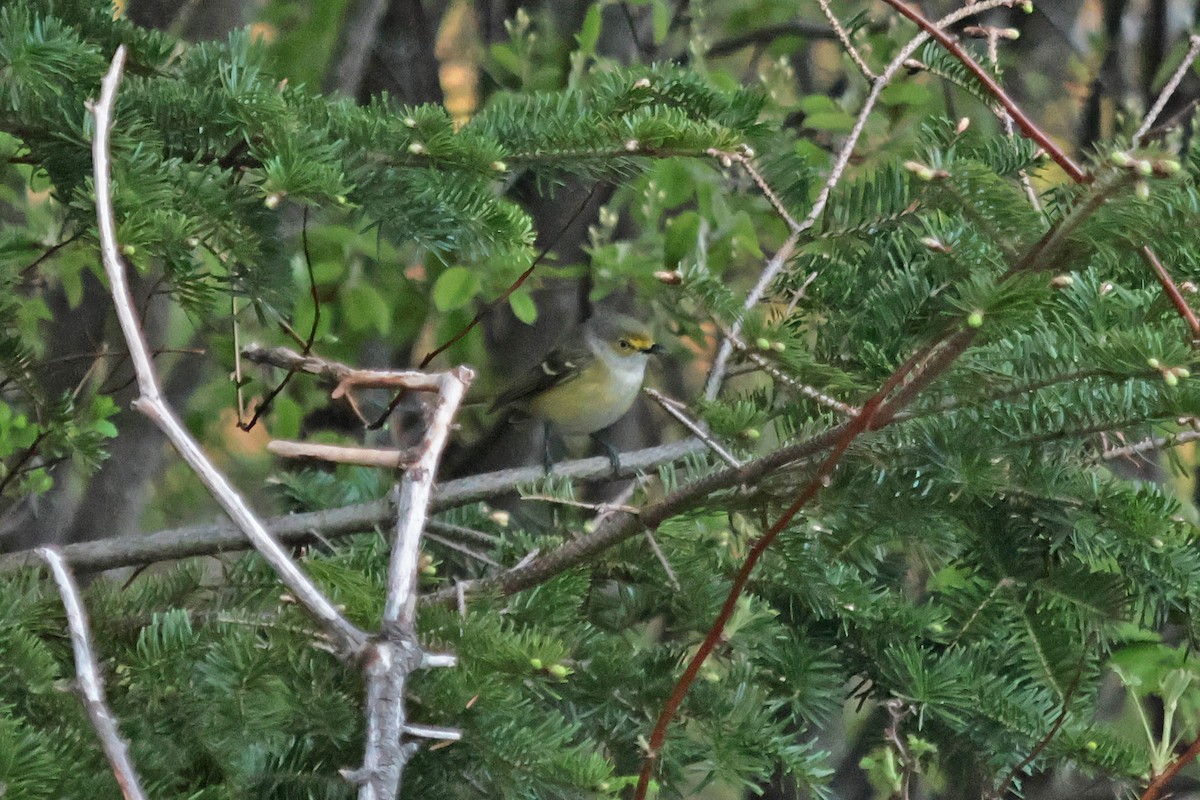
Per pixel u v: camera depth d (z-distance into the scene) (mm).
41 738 4133
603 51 12969
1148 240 3969
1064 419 4844
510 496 9492
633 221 13156
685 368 14578
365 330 11656
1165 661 7066
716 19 14500
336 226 10438
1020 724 5738
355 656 3363
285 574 3346
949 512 5320
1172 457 5887
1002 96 4332
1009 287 3838
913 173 4289
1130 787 5754
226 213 5449
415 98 13164
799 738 9086
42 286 9258
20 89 5383
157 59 5992
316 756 4891
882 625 6207
